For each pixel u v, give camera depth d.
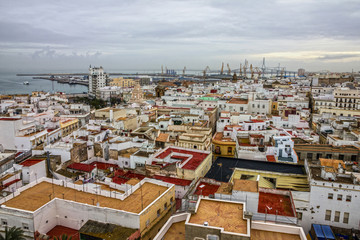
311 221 58.38
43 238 46.03
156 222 51.38
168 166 70.06
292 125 118.69
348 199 55.94
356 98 171.38
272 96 186.12
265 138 91.31
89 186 57.59
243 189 49.50
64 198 53.12
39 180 59.84
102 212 47.81
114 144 82.12
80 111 164.00
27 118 109.62
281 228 40.38
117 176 67.00
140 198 53.50
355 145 86.88
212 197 51.38
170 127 109.00
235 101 159.12
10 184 58.53
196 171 67.31
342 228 56.50
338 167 63.66
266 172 68.38
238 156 82.44
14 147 88.31
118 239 42.94
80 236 44.78
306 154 84.38
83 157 78.94
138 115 134.25
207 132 100.44
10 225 47.84
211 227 36.25
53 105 173.75
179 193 63.00
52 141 100.50
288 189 60.19
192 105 167.88
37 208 49.38
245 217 39.12
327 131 108.44
